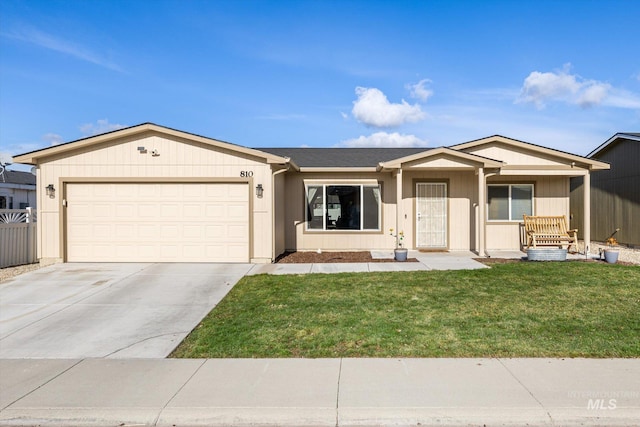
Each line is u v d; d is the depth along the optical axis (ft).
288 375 15.60
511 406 13.12
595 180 60.39
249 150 38.96
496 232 49.32
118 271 35.55
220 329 21.03
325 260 41.29
